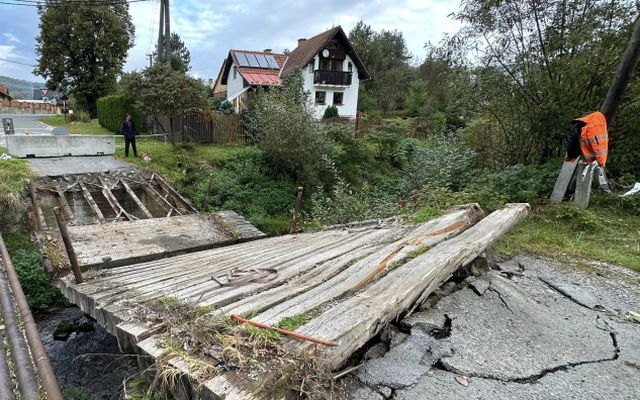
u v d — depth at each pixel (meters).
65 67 27.27
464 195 6.79
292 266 3.45
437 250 3.26
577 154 6.48
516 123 8.12
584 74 6.71
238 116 14.98
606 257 4.64
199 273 3.72
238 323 2.10
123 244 5.90
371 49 41.25
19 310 2.97
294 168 11.76
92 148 11.80
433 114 20.97
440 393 2.03
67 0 25.14
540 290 3.63
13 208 7.36
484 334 2.63
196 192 10.28
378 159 14.68
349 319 2.05
